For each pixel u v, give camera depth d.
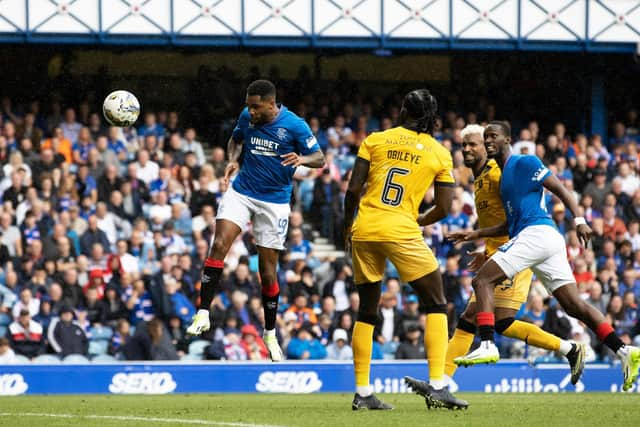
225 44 54.41
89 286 44.66
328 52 58.72
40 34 52.97
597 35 56.47
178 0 54.00
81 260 45.78
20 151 52.56
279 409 25.16
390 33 55.31
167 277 44.84
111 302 44.53
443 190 24.22
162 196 50.50
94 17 53.34
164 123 57.19
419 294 24.00
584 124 62.00
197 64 61.38
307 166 25.36
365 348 24.41
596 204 55.03
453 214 51.56
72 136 55.50
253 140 25.81
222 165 55.22
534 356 40.78
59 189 50.53
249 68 61.84
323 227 54.28
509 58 62.66
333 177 55.41
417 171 23.72
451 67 63.16
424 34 55.53
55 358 42.25
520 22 56.06
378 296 24.45
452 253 48.44
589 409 24.78
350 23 55.06
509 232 24.61
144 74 60.88
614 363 43.19
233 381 40.88
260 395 37.16
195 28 54.19
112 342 43.72
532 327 26.88
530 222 24.03
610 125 62.56
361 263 24.14
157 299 44.53
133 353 42.41
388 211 23.75
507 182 24.33
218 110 60.72
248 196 26.00
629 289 49.84
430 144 23.91
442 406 24.03
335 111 60.16
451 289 47.44
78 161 53.47
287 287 46.62
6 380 39.56
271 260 26.48
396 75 63.03
